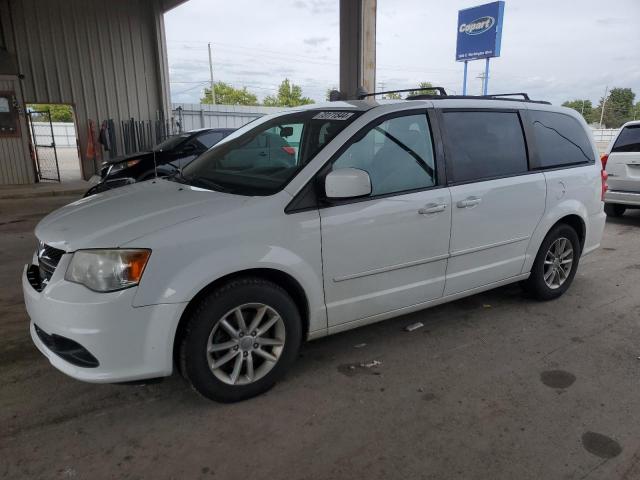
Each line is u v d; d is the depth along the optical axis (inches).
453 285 144.6
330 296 120.6
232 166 136.7
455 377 125.3
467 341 145.9
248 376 113.1
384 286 129.6
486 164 147.6
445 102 142.9
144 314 96.9
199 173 140.2
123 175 328.5
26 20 545.0
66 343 100.3
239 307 107.7
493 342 145.3
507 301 178.1
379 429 104.1
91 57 592.7
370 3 359.3
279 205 111.0
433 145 136.6
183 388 119.7
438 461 94.5
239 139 150.3
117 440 100.3
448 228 137.6
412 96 148.8
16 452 96.3
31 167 553.6
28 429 103.5
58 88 576.1
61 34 569.0
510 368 130.0
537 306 173.5
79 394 116.8
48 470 91.7
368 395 117.0
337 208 117.7
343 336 148.9
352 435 102.1
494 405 113.0
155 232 99.0
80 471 91.4
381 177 126.2
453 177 139.3
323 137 123.9
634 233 293.7
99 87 603.5
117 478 89.7
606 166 318.0
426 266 136.6
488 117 151.3
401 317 163.3
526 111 162.2
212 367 107.6
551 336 149.4
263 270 111.5
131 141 631.2
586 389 119.9
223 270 102.6
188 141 357.7
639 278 205.6
